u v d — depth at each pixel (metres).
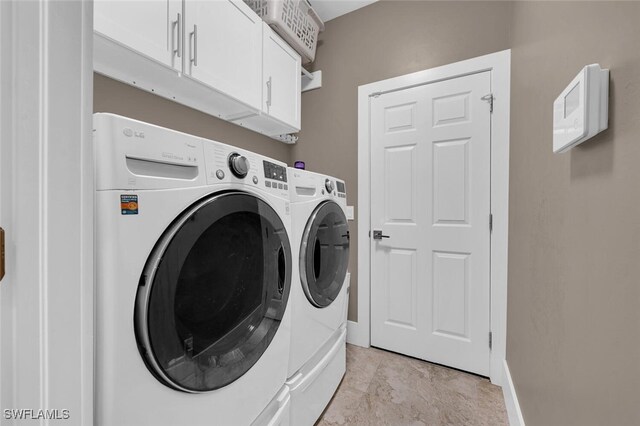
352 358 1.90
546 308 0.89
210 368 0.72
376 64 2.05
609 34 0.55
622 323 0.50
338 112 2.21
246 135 2.07
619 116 0.52
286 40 1.92
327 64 2.26
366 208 2.07
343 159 2.19
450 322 1.79
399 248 1.97
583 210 0.65
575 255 0.69
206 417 0.71
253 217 0.88
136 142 0.58
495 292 1.63
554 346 0.82
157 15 1.15
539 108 1.02
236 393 0.80
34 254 0.38
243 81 1.55
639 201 0.45
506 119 1.61
